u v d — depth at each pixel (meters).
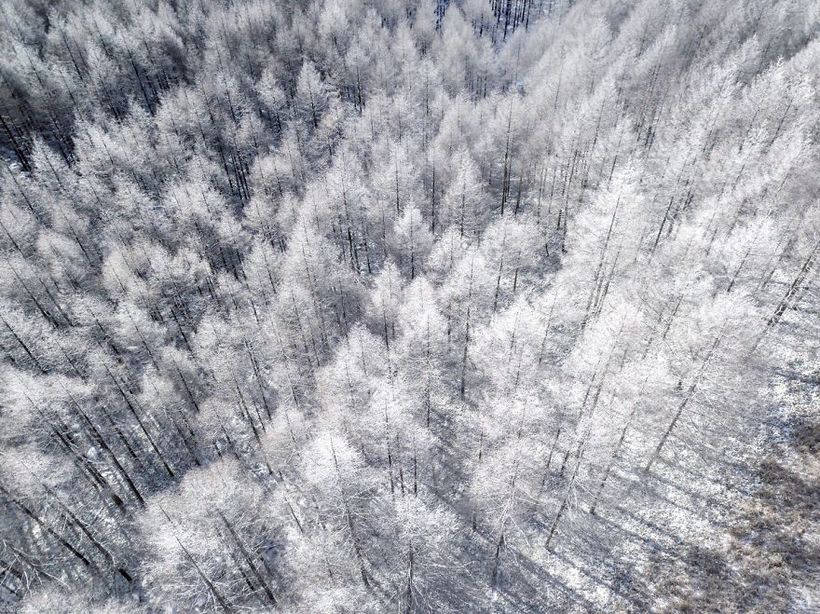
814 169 38.88
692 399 29.59
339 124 61.78
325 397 34.59
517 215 55.78
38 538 33.94
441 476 36.75
